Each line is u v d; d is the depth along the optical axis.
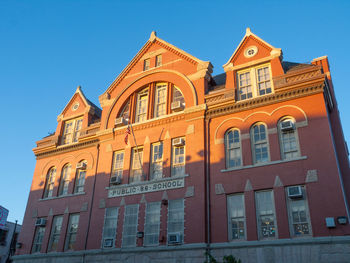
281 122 19.20
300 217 16.59
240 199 18.52
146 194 21.30
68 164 26.92
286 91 19.47
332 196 16.08
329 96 19.48
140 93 25.91
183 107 23.06
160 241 19.30
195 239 18.41
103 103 26.78
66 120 29.22
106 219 22.12
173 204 20.08
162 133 22.72
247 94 21.19
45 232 24.58
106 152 24.67
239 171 18.97
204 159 20.28
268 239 16.89
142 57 26.84
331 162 16.78
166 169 21.39
